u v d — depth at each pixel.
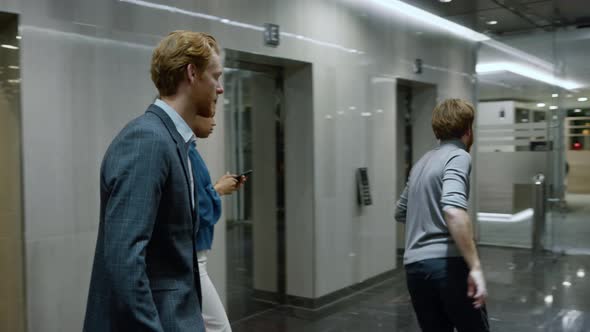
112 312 1.32
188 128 1.56
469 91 8.76
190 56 1.51
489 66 8.88
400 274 6.82
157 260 1.41
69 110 3.38
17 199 3.20
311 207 5.31
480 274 2.34
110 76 3.61
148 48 3.84
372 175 6.27
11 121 3.22
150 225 1.33
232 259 5.05
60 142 3.32
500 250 8.65
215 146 4.40
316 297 5.34
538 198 8.30
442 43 7.84
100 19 3.54
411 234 2.62
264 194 5.36
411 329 4.69
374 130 6.31
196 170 2.57
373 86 6.27
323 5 5.45
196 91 1.54
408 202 2.68
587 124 8.22
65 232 3.35
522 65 8.62
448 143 2.67
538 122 8.58
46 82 3.25
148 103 3.86
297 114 5.39
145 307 1.28
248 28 4.61
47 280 3.25
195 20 4.16
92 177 3.50
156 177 1.35
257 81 5.28
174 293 1.41
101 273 1.39
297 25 5.11
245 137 5.15
